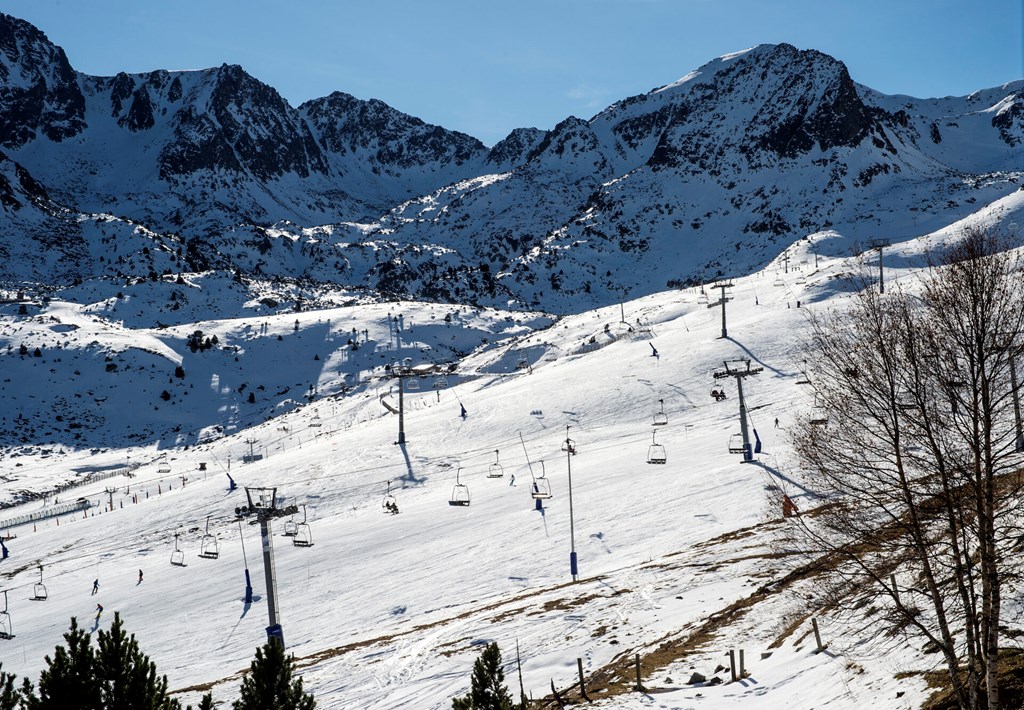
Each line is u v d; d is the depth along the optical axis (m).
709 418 88.31
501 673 21.83
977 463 16.66
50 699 16.88
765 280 167.38
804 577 36.09
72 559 79.50
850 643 26.02
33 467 141.62
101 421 170.88
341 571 60.22
